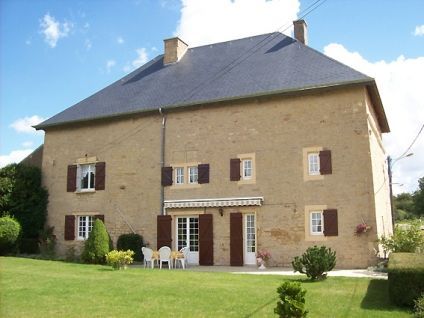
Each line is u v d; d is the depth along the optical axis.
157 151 22.84
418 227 16.42
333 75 19.56
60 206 25.16
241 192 20.53
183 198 21.77
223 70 23.53
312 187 19.27
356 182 18.56
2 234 22.81
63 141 25.78
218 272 16.47
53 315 9.16
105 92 26.75
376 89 19.44
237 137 21.06
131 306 10.01
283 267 19.16
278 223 19.64
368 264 17.83
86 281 13.14
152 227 22.34
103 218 23.67
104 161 24.25
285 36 24.25
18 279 13.31
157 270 16.55
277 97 20.45
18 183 24.75
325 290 12.01
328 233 18.64
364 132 18.75
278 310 8.02
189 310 9.66
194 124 22.16
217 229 20.81
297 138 19.88
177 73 25.23
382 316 9.20
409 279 10.02
